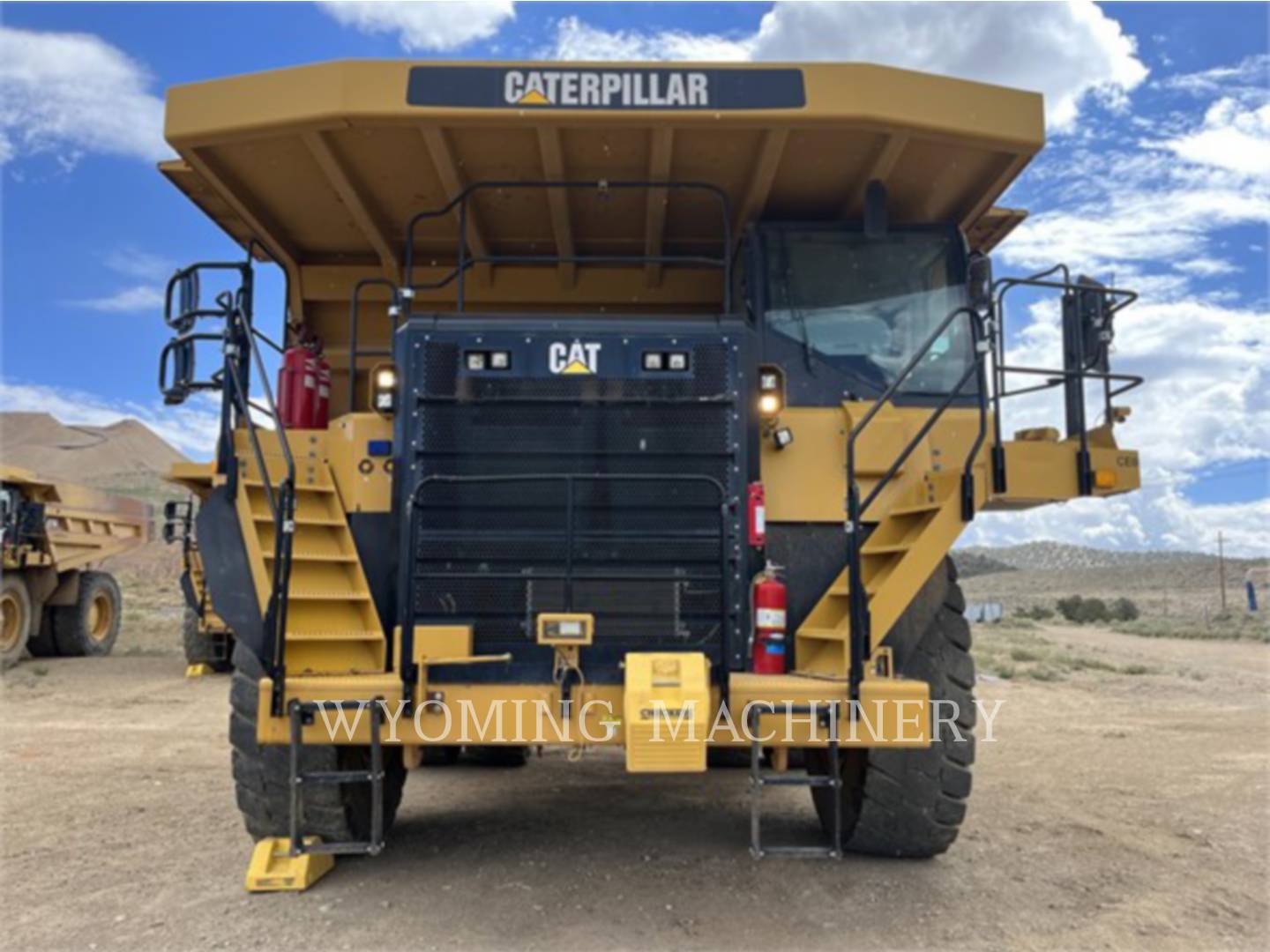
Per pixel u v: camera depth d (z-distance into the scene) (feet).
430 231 20.24
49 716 35.70
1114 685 53.16
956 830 16.34
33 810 20.89
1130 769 27.04
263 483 15.62
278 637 14.05
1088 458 15.72
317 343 20.63
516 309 21.04
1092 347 16.33
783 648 14.93
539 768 26.00
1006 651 74.33
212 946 13.14
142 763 26.23
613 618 14.87
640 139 16.58
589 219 19.79
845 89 15.71
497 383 15.47
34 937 13.46
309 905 14.71
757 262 18.53
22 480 55.52
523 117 15.58
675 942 13.32
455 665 14.51
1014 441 16.02
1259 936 13.89
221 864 16.87
